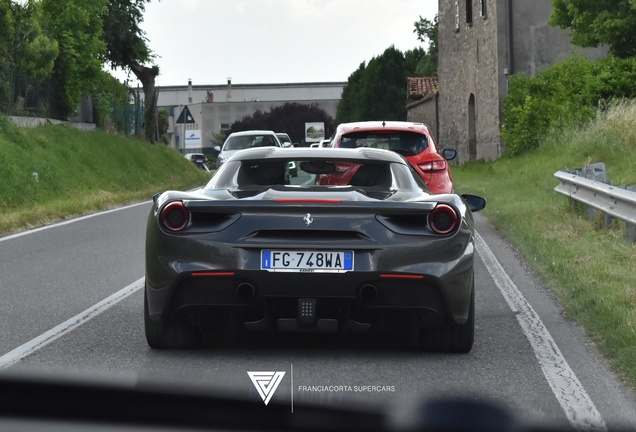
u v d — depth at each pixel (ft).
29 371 25.44
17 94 124.26
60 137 124.98
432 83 284.00
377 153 31.22
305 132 474.49
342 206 26.27
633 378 24.89
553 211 67.87
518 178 105.09
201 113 595.88
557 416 21.59
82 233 65.05
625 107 108.06
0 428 18.94
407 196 27.84
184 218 26.63
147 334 28.30
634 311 31.65
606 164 95.86
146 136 177.58
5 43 117.19
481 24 170.09
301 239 26.11
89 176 119.34
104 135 144.05
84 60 140.97
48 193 100.27
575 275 40.83
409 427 18.86
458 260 26.55
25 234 64.54
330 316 26.40
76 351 28.45
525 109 135.03
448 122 203.41
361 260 26.00
